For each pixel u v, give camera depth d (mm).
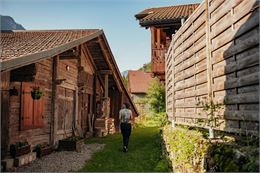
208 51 6355
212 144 4938
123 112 10484
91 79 16188
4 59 5664
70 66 12336
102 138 14758
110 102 20172
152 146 11398
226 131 5477
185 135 6812
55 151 10023
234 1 5082
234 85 5113
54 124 10281
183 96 8836
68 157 8859
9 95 7141
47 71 9992
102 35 12938
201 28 6996
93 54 15250
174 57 10422
